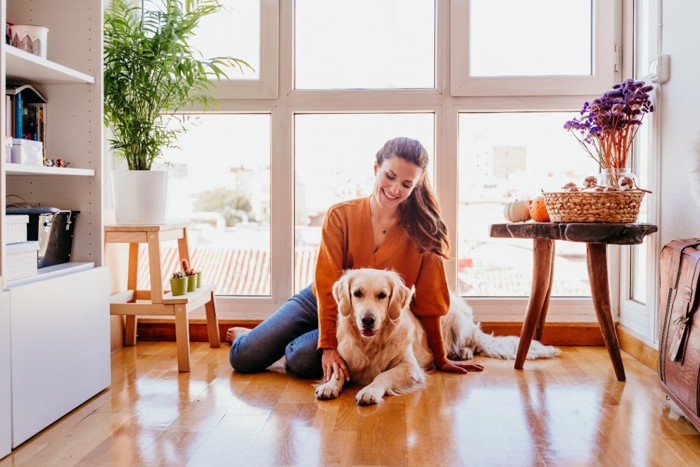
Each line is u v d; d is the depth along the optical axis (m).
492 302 2.66
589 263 2.06
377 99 2.65
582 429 1.57
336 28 2.68
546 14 2.64
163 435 1.53
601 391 1.91
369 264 2.17
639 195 1.94
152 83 2.39
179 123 2.74
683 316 1.55
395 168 2.05
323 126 2.73
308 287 2.29
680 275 1.61
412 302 2.19
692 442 1.47
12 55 1.55
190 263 2.54
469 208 2.71
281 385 2.00
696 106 1.88
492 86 2.61
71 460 1.38
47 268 1.81
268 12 2.64
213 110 2.68
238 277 2.78
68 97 1.96
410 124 2.71
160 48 2.35
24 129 1.94
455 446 1.46
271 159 2.70
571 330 2.60
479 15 2.64
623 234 1.86
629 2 2.49
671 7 2.07
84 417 1.67
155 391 1.93
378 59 2.68
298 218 2.75
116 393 1.91
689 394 1.50
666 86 2.11
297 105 2.67
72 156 1.97
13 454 1.42
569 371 2.16
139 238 2.22
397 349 1.98
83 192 1.97
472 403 1.79
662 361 1.72
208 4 2.66
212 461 1.37
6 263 1.53
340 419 1.65
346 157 2.73
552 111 2.64
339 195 2.74
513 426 1.59
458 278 2.69
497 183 2.71
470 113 2.68
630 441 1.48
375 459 1.38
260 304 2.72
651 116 2.25
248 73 2.70
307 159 2.73
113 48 2.31
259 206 2.76
